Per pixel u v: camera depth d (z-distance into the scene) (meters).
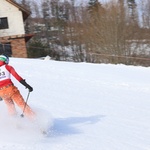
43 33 51.59
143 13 34.47
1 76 5.69
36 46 42.31
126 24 31.92
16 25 31.73
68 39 44.66
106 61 31.56
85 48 38.22
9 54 31.52
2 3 31.27
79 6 52.16
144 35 31.53
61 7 58.00
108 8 32.62
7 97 5.73
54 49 44.81
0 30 31.52
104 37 31.84
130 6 36.00
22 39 31.77
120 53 31.28
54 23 52.69
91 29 33.62
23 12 32.28
